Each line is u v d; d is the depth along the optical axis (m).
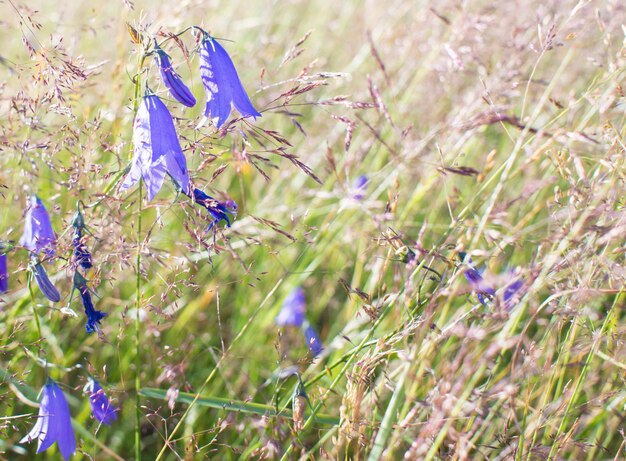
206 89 0.27
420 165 0.33
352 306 0.35
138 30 0.27
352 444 0.29
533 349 0.26
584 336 0.28
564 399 0.27
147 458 0.33
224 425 0.28
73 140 0.28
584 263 0.27
